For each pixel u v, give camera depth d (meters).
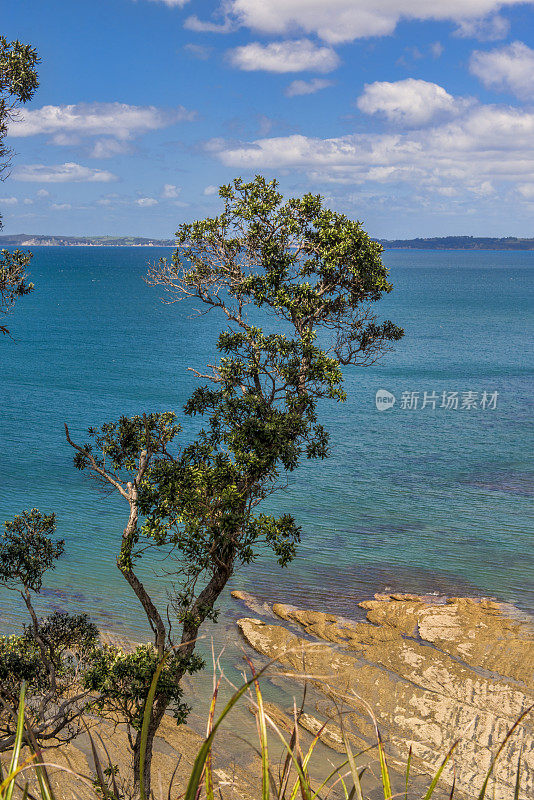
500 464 58.16
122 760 21.72
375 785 20.83
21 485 50.31
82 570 37.22
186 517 17.34
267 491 19.03
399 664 28.83
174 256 21.38
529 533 43.25
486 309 195.62
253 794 19.91
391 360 111.75
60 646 19.64
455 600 34.59
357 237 20.00
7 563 18.61
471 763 22.70
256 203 20.89
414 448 63.03
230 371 19.53
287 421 18.47
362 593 35.62
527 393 87.75
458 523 44.94
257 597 35.06
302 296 20.02
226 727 24.30
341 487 52.00
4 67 16.11
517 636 31.03
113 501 47.53
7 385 87.19
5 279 18.17
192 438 61.72
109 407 76.25
